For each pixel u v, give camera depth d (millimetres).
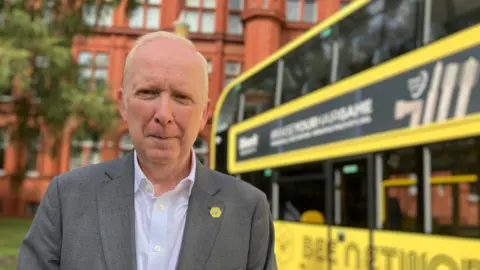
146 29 23516
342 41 5637
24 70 10414
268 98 7340
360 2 5383
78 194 1226
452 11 4051
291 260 6152
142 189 1256
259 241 1295
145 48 1188
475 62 3746
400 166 4453
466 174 3750
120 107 1272
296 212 6152
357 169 5047
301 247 5957
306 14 22797
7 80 9992
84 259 1162
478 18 3783
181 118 1175
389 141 4613
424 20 4375
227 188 1310
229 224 1243
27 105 13258
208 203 1251
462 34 3916
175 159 1194
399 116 4527
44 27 11672
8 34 11195
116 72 23141
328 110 5711
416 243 4164
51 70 11672
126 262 1166
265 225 1319
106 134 13141
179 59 1176
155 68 1158
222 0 23656
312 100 6078
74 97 11828
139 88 1163
